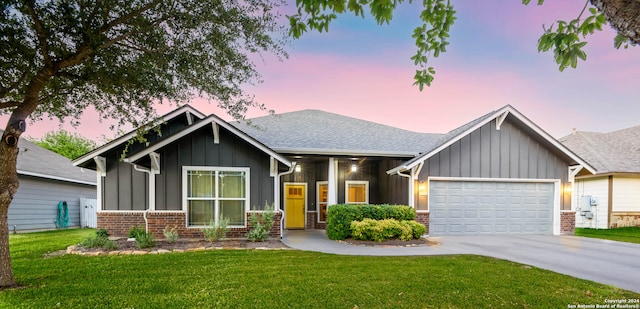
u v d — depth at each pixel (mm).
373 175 14781
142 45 6094
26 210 14148
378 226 9906
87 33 5074
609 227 15367
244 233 10102
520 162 12359
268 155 10375
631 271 6465
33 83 5234
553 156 12602
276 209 10258
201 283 5379
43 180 15133
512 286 5320
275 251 8172
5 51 5016
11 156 5184
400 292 4980
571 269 6594
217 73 6633
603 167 15688
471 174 11992
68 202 16922
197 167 10031
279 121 14891
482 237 11375
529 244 9836
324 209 14031
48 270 6133
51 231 13977
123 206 11586
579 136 19547
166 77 6297
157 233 9727
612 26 2068
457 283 5438
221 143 10203
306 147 11773
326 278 5707
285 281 5508
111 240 9383
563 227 12352
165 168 9898
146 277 5715
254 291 4996
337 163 14055
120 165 11695
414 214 11109
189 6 5883
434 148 11508
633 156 16688
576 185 17328
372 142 13133
